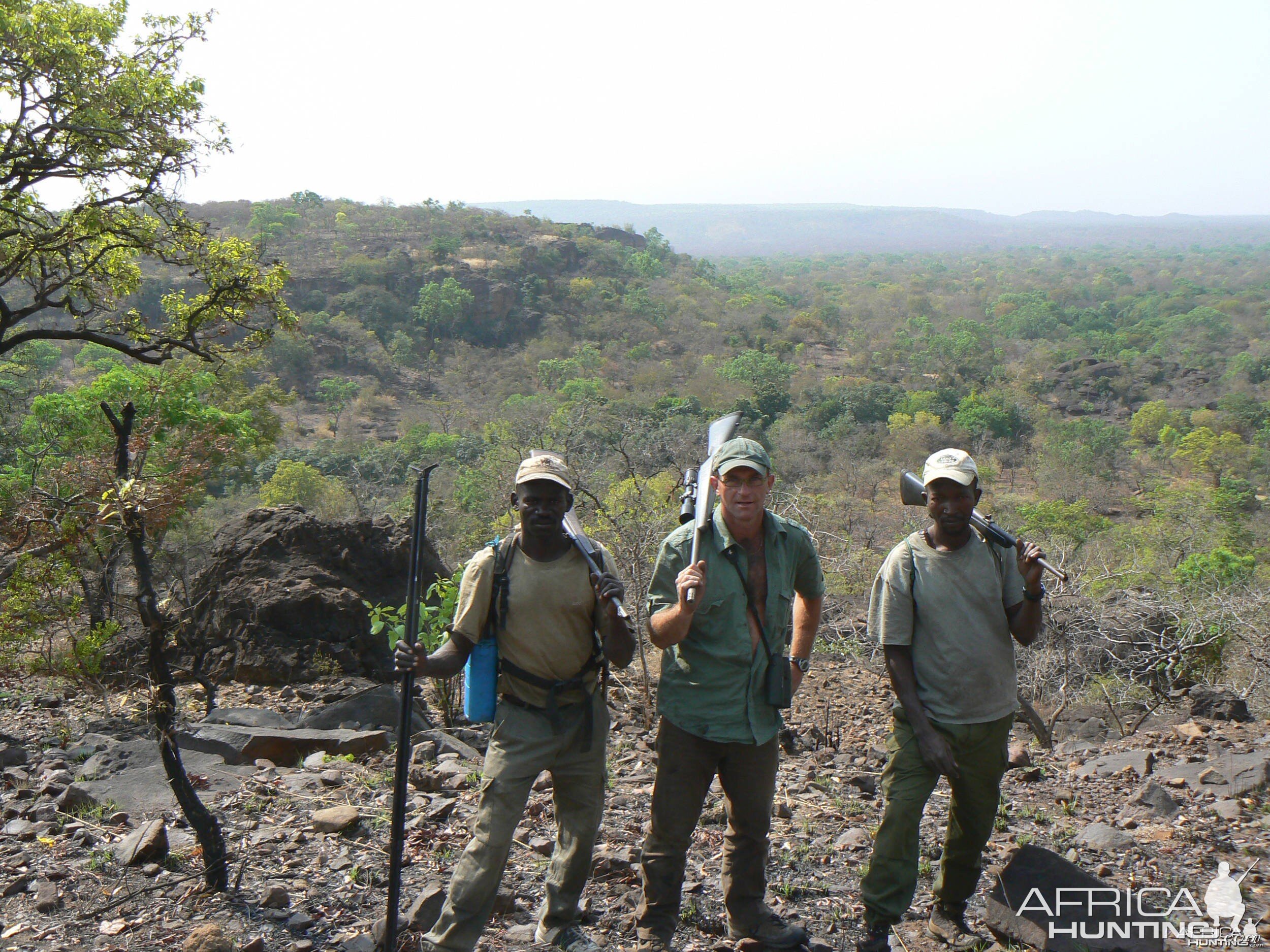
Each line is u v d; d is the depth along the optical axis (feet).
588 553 10.44
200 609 27.63
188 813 12.25
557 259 577.43
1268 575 93.50
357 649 26.89
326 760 18.47
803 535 11.37
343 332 414.62
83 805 15.31
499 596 10.43
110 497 12.39
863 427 307.99
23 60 46.57
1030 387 393.50
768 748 11.18
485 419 303.48
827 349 528.63
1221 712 29.14
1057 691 34.96
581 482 34.94
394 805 10.16
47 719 21.27
